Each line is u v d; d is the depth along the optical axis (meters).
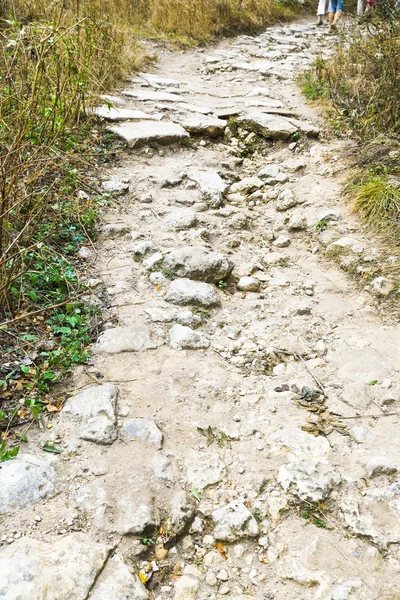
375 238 4.18
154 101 6.78
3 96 4.05
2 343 3.03
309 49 10.30
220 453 2.54
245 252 4.21
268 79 8.19
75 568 1.99
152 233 4.27
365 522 2.24
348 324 3.43
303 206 4.75
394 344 3.24
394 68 5.82
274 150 5.89
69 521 2.18
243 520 2.23
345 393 2.88
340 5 11.42
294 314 3.52
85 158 5.02
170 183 4.98
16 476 2.29
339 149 5.57
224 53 9.91
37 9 7.21
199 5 11.11
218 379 2.97
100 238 4.16
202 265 3.78
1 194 3.22
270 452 2.55
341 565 2.10
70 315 3.27
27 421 2.60
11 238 3.44
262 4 12.45
